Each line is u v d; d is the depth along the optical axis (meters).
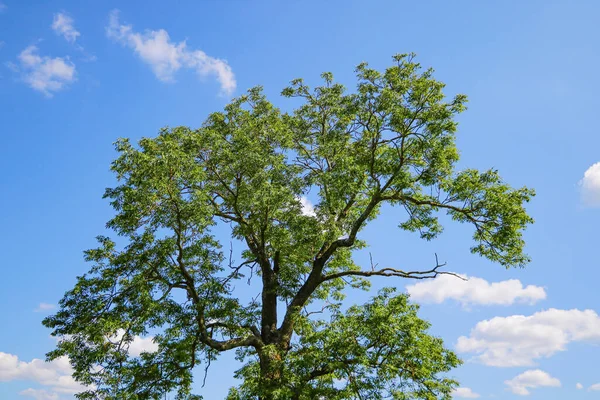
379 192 20.41
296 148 23.11
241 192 20.31
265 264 22.02
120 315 18.34
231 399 18.77
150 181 17.17
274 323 21.27
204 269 20.20
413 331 18.16
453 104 19.09
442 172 20.09
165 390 18.67
